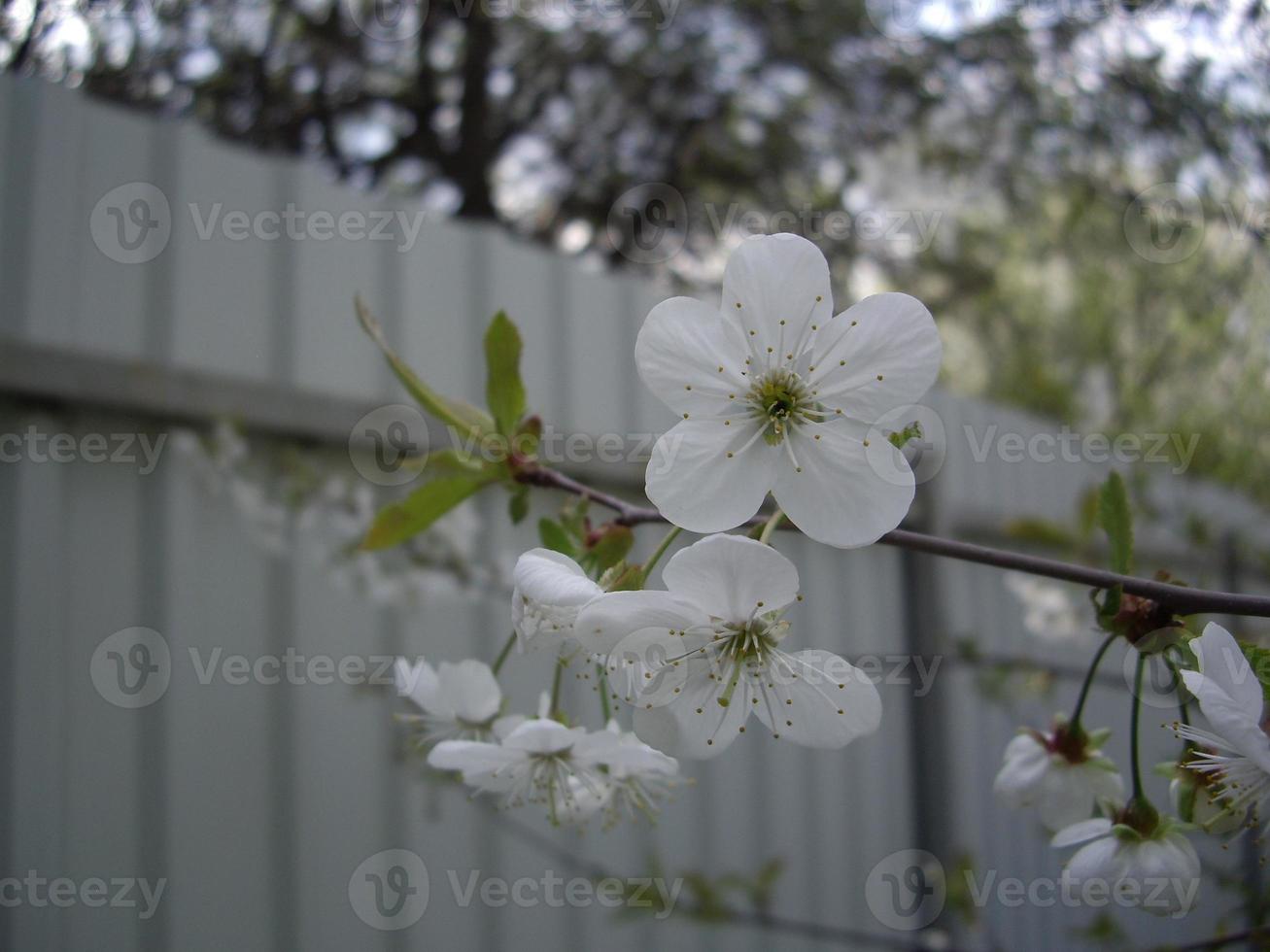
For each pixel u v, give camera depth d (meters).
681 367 0.10
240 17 0.42
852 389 0.10
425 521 0.11
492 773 0.11
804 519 0.10
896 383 0.10
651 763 0.11
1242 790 0.10
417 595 0.21
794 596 0.09
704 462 0.10
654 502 0.10
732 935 0.26
